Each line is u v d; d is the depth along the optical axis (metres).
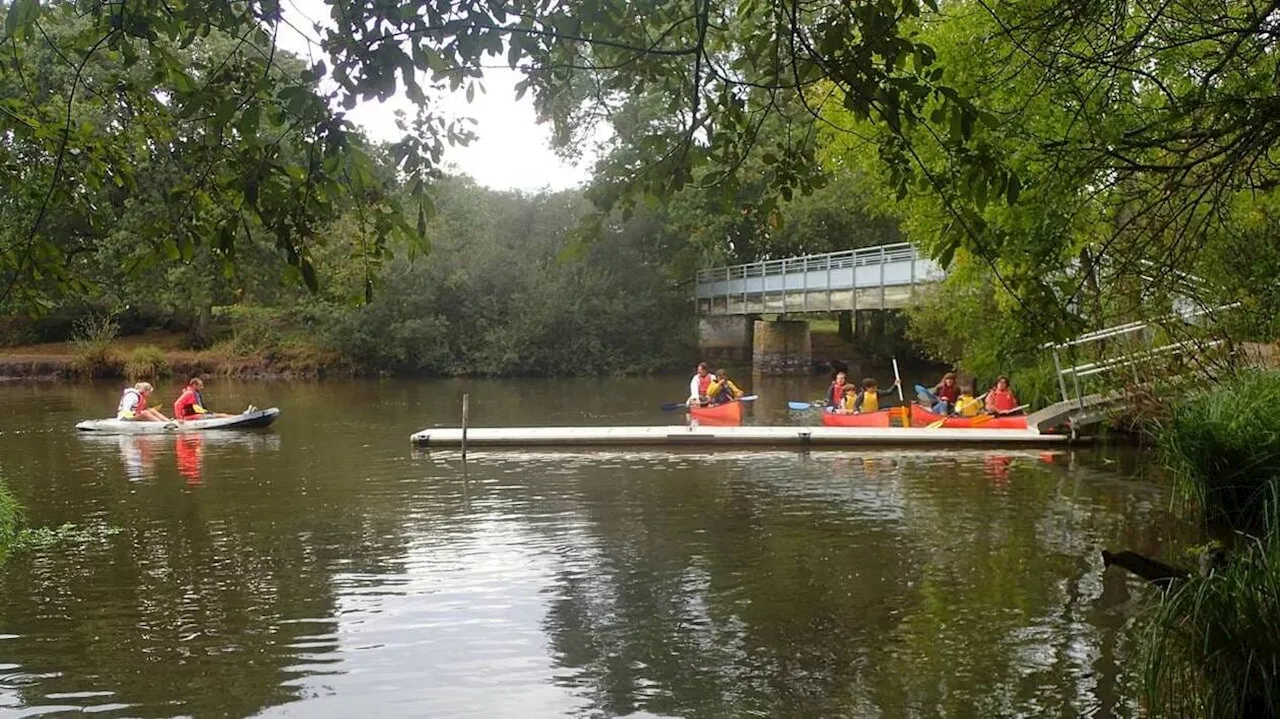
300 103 3.28
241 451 16.62
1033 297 4.95
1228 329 9.81
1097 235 6.66
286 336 40.66
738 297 39.50
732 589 8.11
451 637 7.00
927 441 16.27
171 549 9.59
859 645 6.73
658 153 4.33
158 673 6.35
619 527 10.44
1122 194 5.86
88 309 41.00
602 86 5.03
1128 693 5.81
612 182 4.23
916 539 9.71
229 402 27.77
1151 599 7.55
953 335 20.22
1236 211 7.68
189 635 7.07
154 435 19.06
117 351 37.47
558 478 13.59
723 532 10.16
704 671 6.32
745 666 6.40
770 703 5.82
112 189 24.70
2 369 36.66
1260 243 7.68
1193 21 5.12
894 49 3.62
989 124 3.66
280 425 20.98
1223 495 9.72
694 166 4.47
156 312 42.06
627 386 34.81
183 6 3.75
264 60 3.83
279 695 6.00
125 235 27.91
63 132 4.54
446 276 41.41
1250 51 5.12
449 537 10.02
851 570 8.62
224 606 7.73
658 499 11.97
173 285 36.25
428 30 3.34
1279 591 5.07
